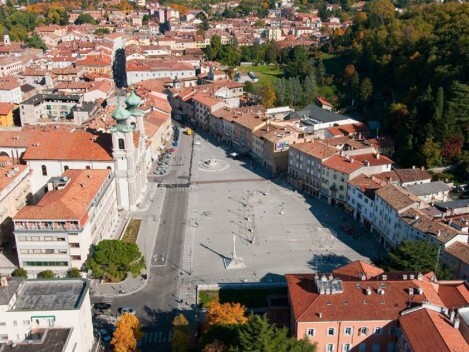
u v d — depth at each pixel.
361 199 184.38
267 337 92.25
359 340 111.31
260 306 137.88
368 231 181.12
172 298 144.12
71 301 112.81
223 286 146.25
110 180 179.88
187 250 168.88
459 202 174.25
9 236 173.75
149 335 129.00
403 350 106.69
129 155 189.00
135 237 176.88
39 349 102.44
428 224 152.12
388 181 189.50
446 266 142.25
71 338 107.31
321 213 194.75
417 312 108.44
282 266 159.00
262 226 184.62
